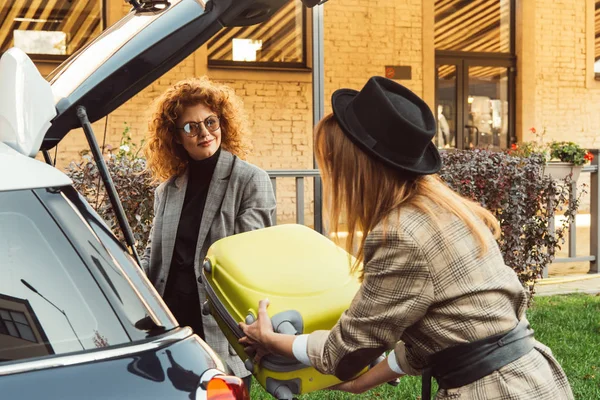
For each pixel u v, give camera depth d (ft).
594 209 26.58
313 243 8.36
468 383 6.59
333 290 7.84
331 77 40.57
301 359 7.20
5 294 5.85
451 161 20.83
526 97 43.93
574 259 26.11
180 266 9.95
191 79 9.99
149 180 17.20
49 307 5.90
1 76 6.82
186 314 9.93
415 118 6.84
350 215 6.91
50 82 8.28
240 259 8.05
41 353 5.68
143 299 6.38
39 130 6.78
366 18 40.88
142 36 8.27
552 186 21.68
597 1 45.06
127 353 5.82
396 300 6.63
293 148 40.01
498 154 21.16
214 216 9.74
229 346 9.82
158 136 9.92
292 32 40.01
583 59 45.06
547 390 6.61
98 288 6.15
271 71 39.24
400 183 6.84
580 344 18.37
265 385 7.80
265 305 7.57
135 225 17.24
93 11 37.50
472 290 6.59
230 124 10.17
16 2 36.70
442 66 43.11
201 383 5.77
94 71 8.09
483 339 6.59
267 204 9.89
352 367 6.98
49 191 6.39
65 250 6.18
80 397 5.35
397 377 7.73
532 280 21.98
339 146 6.91
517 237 21.09
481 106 43.86
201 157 9.82
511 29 44.14
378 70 41.27
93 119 8.79
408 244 6.57
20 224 6.10
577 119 45.11
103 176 8.10
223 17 8.73
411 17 41.63
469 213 6.89
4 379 5.36
